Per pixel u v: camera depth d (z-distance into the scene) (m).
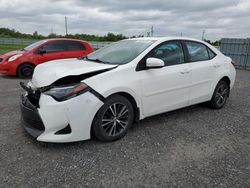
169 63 3.99
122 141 3.46
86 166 2.79
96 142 3.39
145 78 3.61
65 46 9.28
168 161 2.94
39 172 2.65
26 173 2.63
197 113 4.81
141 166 2.82
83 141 3.40
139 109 3.66
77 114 2.99
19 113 4.54
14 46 31.48
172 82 3.97
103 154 3.07
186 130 3.93
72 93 2.96
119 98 3.37
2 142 3.32
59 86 3.02
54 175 2.61
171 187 2.46
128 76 3.44
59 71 3.19
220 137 3.70
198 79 4.42
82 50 9.56
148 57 3.71
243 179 2.61
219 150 3.27
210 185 2.50
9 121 4.11
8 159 2.89
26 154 3.02
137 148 3.26
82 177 2.58
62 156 3.00
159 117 4.51
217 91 4.95
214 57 4.86
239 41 14.30
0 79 8.46
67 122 2.98
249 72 12.53
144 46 3.90
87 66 3.42
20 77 8.80
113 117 3.38
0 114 4.46
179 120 4.38
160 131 3.85
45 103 2.96
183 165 2.86
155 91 3.77
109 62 3.76
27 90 3.39
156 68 3.72
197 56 4.52
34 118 3.09
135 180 2.55
